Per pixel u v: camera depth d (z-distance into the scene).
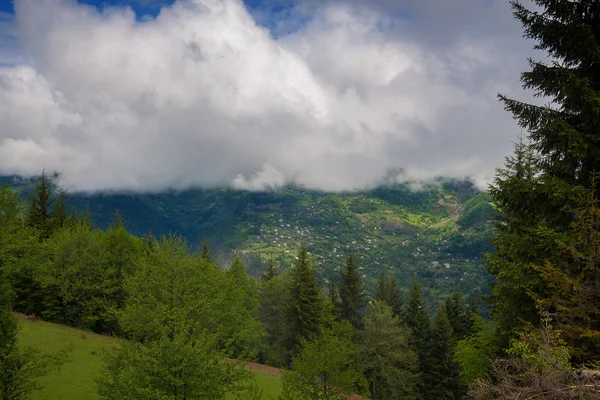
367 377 43.94
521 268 12.48
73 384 23.73
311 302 46.59
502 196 12.71
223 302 24.03
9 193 20.36
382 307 46.84
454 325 52.88
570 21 11.03
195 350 14.72
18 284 41.88
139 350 15.38
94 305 41.69
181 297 19.78
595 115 10.86
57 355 16.19
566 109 11.91
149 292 19.30
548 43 11.93
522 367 7.00
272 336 52.75
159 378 14.58
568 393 5.68
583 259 9.69
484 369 18.55
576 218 10.56
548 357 6.48
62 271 41.41
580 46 10.95
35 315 42.69
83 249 42.66
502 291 13.62
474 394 6.77
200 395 14.66
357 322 54.38
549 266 9.83
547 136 11.86
